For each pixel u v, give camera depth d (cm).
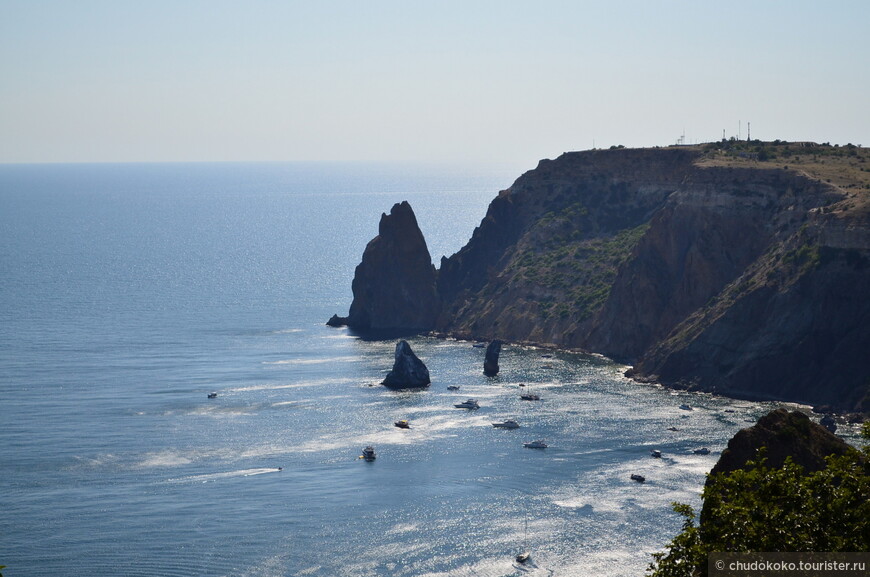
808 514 7400
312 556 14388
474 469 17938
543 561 14075
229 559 14338
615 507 15950
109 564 14200
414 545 14688
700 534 7606
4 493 16950
